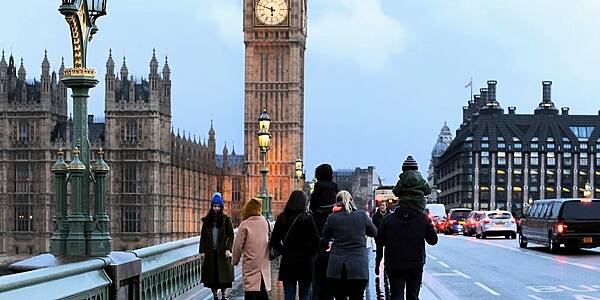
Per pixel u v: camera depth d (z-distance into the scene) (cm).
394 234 1606
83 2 1318
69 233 1302
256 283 1702
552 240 4344
